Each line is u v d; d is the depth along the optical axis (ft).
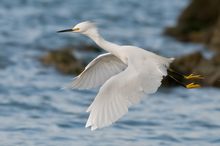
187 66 63.77
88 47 79.36
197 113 52.37
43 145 42.11
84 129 46.78
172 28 93.61
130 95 28.12
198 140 44.83
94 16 104.42
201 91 59.72
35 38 84.64
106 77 33.83
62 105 54.49
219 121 49.83
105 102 28.27
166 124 48.75
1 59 71.67
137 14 107.96
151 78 28.63
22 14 100.63
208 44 85.97
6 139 43.19
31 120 48.91
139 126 48.01
